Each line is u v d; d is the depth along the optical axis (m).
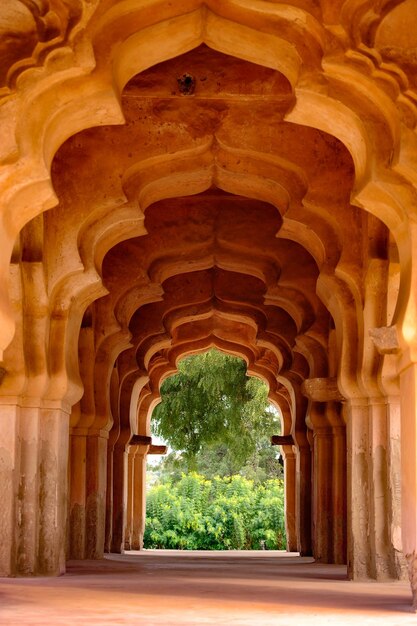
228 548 25.14
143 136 9.77
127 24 6.90
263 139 9.88
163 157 9.82
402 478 7.03
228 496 26.42
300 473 17.03
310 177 9.98
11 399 9.52
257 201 13.06
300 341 13.78
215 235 12.99
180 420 26.59
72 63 6.55
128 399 16.52
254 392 26.14
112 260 13.16
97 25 6.60
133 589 7.61
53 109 6.86
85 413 13.44
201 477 26.62
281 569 11.88
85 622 5.12
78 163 9.79
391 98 6.76
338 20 6.69
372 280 9.96
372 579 9.94
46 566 9.66
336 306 10.65
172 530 25.11
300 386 16.56
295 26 7.00
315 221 10.27
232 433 26.56
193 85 9.69
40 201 7.12
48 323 9.87
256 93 9.67
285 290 13.37
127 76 7.33
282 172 10.12
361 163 7.36
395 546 9.81
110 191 9.73
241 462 27.42
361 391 10.39
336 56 6.73
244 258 13.34
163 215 13.06
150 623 5.08
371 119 7.09
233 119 9.83
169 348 18.55
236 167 10.07
